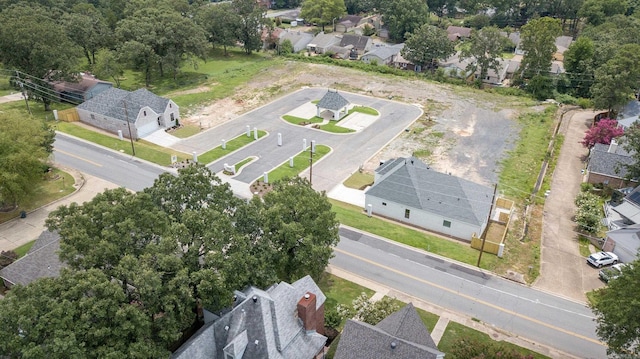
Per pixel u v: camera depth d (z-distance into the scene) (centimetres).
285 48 13538
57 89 9069
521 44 11131
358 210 6088
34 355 2516
